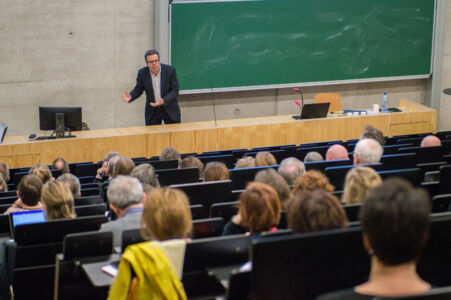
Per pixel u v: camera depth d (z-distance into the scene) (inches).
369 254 83.0
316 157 238.8
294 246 80.7
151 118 395.5
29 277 145.4
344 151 241.0
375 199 55.4
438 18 508.4
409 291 54.2
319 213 87.9
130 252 86.4
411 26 502.9
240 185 206.7
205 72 452.8
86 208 171.3
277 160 310.5
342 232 81.9
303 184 146.0
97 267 117.4
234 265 108.4
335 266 82.7
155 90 390.3
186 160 234.7
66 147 350.9
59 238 145.6
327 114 418.0
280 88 489.7
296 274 81.4
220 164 199.6
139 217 138.5
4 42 411.8
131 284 86.2
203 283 108.3
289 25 467.8
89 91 438.0
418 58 511.8
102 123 446.6
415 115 424.2
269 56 467.5
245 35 457.1
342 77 492.7
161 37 436.1
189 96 466.9
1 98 418.3
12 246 140.9
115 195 140.3
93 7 427.5
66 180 198.8
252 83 468.1
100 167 303.9
